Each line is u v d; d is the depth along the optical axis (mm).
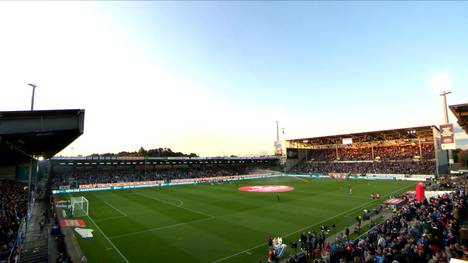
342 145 104500
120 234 26125
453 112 19609
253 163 114812
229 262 19516
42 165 70375
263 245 22766
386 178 74875
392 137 88125
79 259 20000
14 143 16312
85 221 31172
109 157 75500
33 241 23297
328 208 37125
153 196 50562
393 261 13469
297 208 37344
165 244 23250
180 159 88250
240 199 45812
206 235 25609
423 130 77375
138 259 20078
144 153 168125
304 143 111312
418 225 20438
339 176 83812
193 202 43438
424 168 74875
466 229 15852
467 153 113688
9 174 47062
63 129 13703
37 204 41719
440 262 13930
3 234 19312
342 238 22438
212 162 102875
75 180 66812
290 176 93938
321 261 17250
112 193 55188
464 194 30453
